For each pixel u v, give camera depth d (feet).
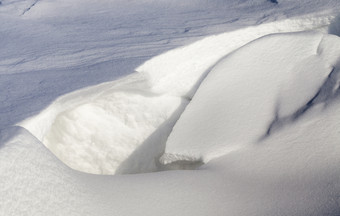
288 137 9.93
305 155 9.23
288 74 12.03
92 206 7.82
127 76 12.75
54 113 10.85
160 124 13.44
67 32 18.58
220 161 10.08
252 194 8.44
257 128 10.71
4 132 8.08
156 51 14.64
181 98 14.32
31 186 7.22
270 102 11.41
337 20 17.07
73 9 22.71
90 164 12.12
